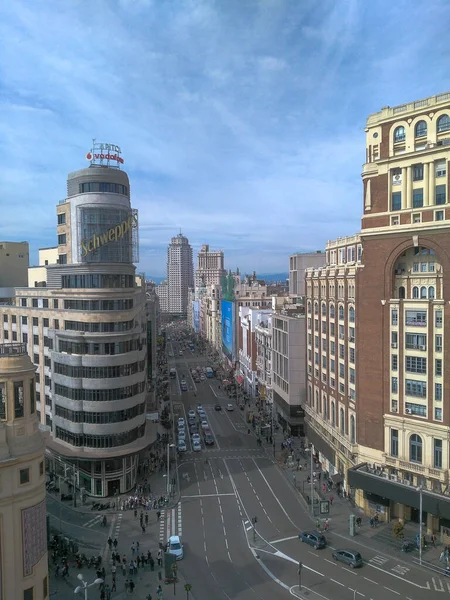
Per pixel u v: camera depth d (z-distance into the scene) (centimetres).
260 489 7756
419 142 6316
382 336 6588
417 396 6244
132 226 8175
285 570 5366
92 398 7506
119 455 7469
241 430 11069
